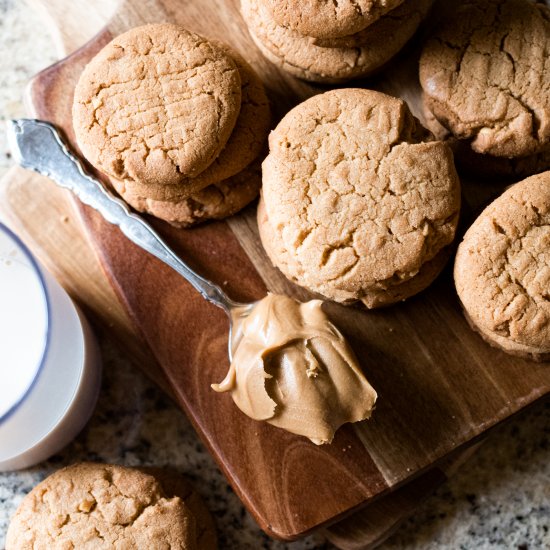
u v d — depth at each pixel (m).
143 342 0.56
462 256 0.52
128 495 0.54
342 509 0.54
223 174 0.54
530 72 0.54
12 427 0.53
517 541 0.57
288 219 0.52
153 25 0.54
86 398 0.56
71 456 0.58
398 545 0.57
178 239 0.56
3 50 0.61
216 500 0.58
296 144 0.53
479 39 0.55
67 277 0.57
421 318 0.55
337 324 0.55
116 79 0.53
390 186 0.52
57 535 0.53
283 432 0.55
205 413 0.55
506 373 0.55
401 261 0.52
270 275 0.56
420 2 0.55
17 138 0.56
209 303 0.56
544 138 0.54
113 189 0.56
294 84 0.57
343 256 0.52
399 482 0.54
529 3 0.55
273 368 0.53
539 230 0.52
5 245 0.56
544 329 0.52
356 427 0.55
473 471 0.58
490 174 0.56
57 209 0.58
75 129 0.54
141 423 0.58
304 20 0.52
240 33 0.57
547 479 0.57
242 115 0.54
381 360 0.55
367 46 0.54
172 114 0.53
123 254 0.56
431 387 0.55
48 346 0.53
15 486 0.58
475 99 0.54
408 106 0.56
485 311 0.52
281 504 0.54
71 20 0.58
